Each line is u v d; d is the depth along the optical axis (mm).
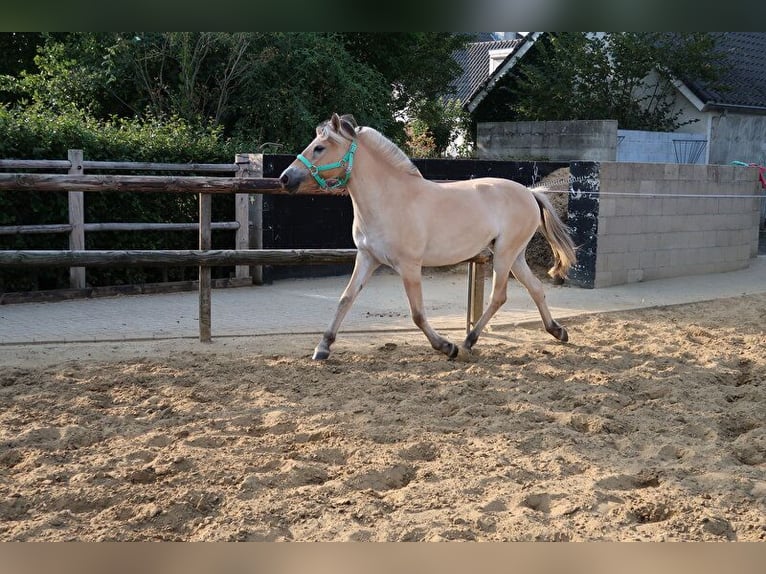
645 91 20062
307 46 15852
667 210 11906
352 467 4449
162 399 5637
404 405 5547
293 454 4617
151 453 4613
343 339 7711
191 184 7383
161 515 3824
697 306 9961
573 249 7672
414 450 4719
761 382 6352
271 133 15703
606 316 9125
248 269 11008
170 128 11703
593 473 4418
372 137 6480
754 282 12062
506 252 7164
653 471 4449
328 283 11266
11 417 5156
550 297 10398
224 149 11688
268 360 6777
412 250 6613
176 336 7559
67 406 5418
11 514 3840
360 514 3857
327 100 16578
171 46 14695
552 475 4398
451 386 6000
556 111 19984
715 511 3932
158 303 9367
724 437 5121
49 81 15086
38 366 6375
